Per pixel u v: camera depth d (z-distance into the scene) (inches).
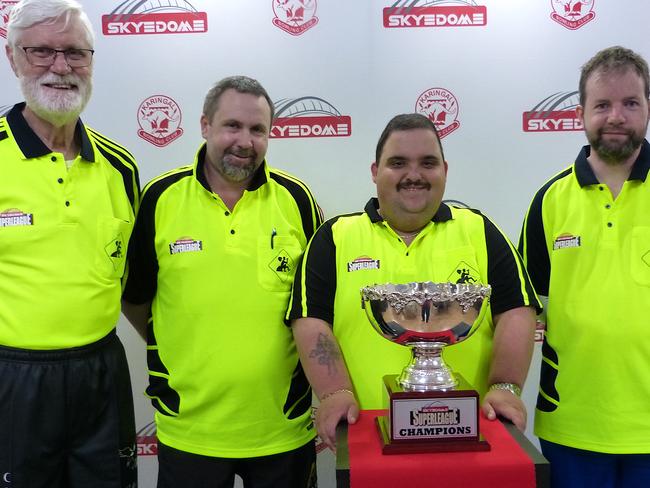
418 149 51.5
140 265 61.9
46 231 53.4
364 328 53.4
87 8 74.8
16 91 76.6
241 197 60.4
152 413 80.1
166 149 76.7
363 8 74.9
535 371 80.8
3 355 52.9
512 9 75.2
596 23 75.4
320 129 76.5
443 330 42.5
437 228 55.9
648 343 54.3
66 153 57.0
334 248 56.1
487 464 37.9
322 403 48.5
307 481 61.9
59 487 55.7
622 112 53.4
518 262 55.4
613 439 55.0
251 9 75.0
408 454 39.8
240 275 58.1
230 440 57.7
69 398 54.0
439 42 75.5
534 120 76.4
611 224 56.1
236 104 56.9
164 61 75.5
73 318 53.9
